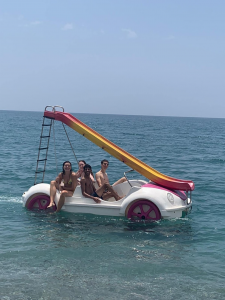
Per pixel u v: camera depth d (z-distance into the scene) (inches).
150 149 1200.8
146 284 208.2
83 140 1566.2
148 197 335.3
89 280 211.5
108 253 254.1
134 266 232.5
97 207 350.0
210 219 349.7
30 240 276.8
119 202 346.9
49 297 191.5
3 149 1029.8
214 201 430.6
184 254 255.9
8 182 523.5
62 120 381.4
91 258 243.9
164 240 285.9
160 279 214.8
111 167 718.5
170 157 952.9
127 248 265.6
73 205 355.6
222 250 265.0
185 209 358.6
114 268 228.7
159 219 335.6
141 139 1752.0
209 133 2706.7
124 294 196.2
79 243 273.3
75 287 202.7
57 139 1585.9
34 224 320.2
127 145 1359.5
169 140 1721.2
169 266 233.8
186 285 207.9
